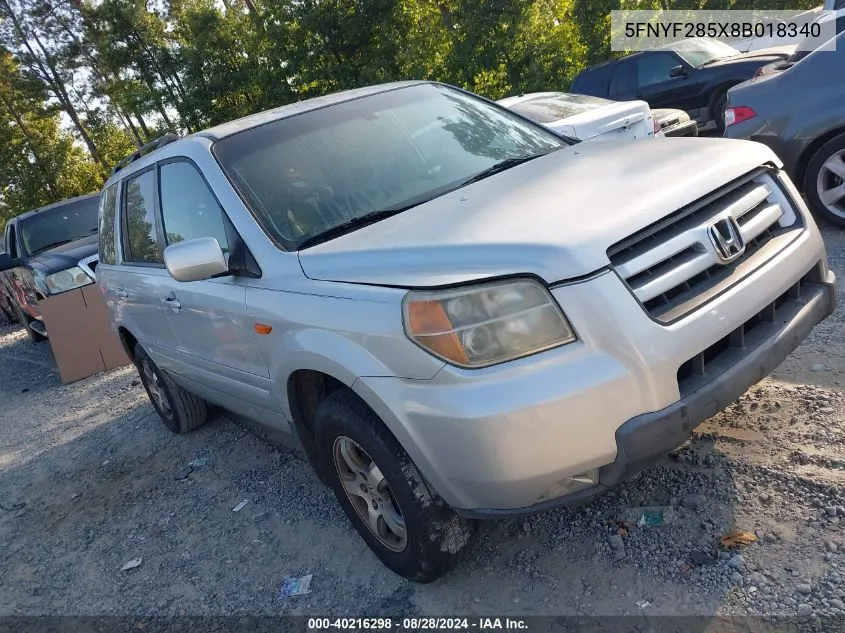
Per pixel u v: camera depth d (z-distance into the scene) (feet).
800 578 7.98
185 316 12.76
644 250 8.03
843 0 25.08
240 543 12.15
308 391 10.38
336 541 11.39
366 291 8.52
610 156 10.50
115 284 16.30
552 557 9.45
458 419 7.56
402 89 13.60
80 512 15.26
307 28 60.80
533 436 7.44
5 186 103.76
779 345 8.71
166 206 13.28
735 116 20.12
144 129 108.68
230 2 74.84
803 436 10.30
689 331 7.93
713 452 10.50
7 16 97.25
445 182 11.11
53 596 12.23
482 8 52.06
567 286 7.61
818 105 18.45
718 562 8.54
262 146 11.76
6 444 21.99
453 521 8.91
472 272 7.83
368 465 9.80
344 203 10.77
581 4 61.87
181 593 11.21
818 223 20.07
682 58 38.65
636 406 7.66
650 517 9.61
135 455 17.61
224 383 12.76
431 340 7.75
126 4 76.95
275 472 14.39
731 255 8.61
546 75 52.60
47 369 31.35
